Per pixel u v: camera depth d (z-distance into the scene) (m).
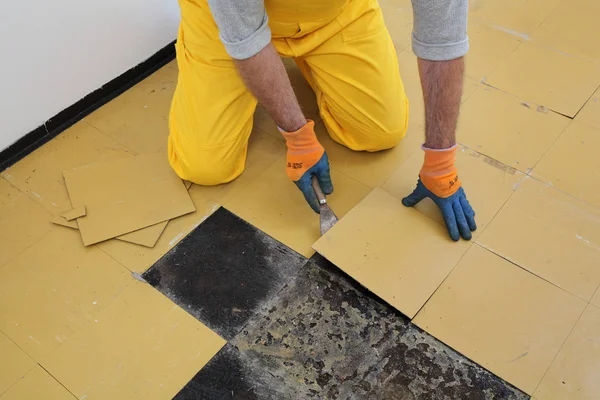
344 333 1.39
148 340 1.41
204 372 1.35
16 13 1.60
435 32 1.22
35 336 1.43
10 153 1.80
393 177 1.67
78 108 1.91
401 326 1.39
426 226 1.53
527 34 2.05
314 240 1.57
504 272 1.45
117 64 1.94
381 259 1.47
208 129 1.60
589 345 1.33
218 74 1.54
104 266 1.55
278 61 1.31
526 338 1.35
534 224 1.54
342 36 1.54
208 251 1.56
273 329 1.41
